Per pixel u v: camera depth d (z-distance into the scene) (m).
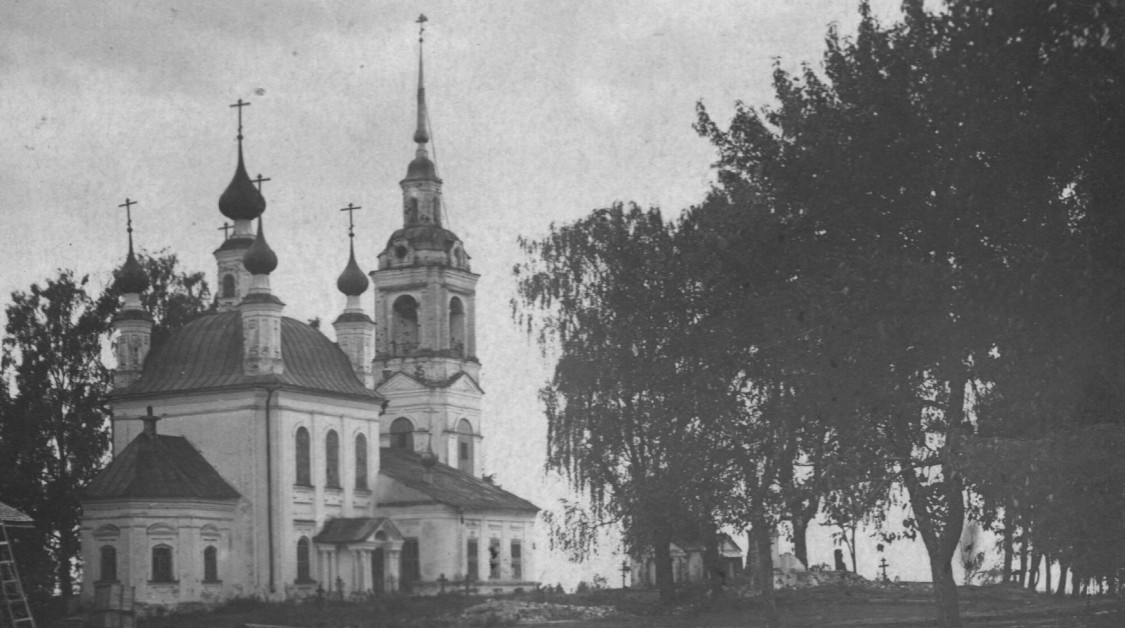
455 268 108.75
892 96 35.66
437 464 100.94
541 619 65.94
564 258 67.50
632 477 64.56
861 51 37.00
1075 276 31.92
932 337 35.09
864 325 35.59
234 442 83.00
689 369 47.00
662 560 67.06
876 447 35.66
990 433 33.97
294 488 84.31
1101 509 29.77
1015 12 32.22
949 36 34.75
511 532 97.44
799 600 66.50
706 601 66.19
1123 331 31.34
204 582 78.56
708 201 43.88
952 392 35.75
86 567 77.12
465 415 108.38
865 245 36.78
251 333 84.31
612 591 83.62
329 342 92.81
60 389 90.25
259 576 81.75
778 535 44.72
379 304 108.62
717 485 46.72
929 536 36.50
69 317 91.06
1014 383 33.19
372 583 87.44
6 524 65.38
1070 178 32.84
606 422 65.50
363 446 91.38
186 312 102.38
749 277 39.19
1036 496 30.16
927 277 34.66
